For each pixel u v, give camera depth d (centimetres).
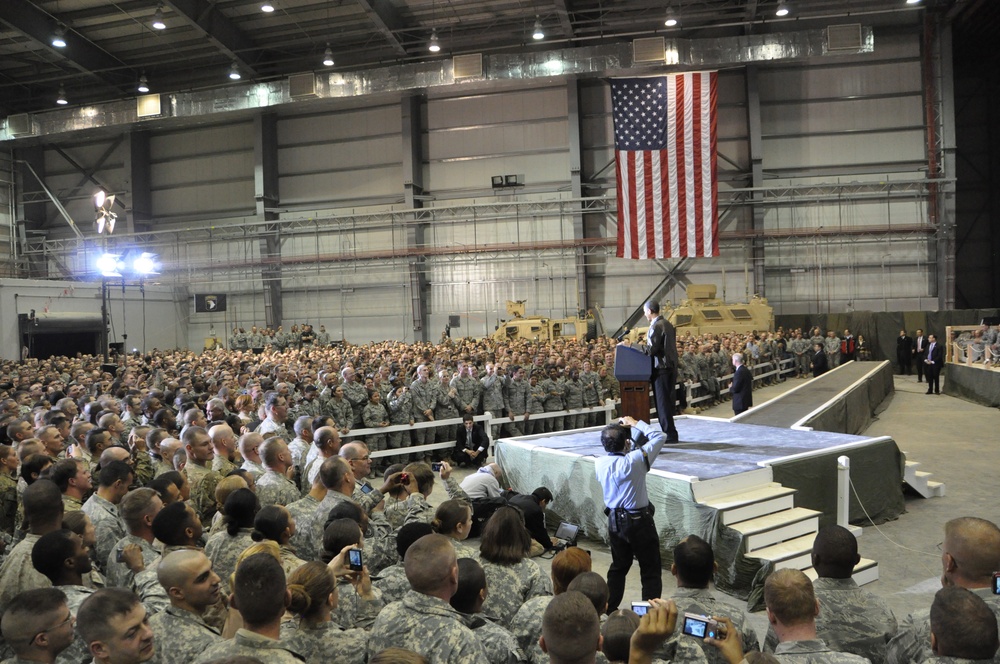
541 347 2417
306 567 344
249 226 3725
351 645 340
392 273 3650
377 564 526
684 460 887
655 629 252
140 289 3712
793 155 3300
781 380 2819
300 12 3152
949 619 281
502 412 1502
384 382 1520
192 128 3850
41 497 449
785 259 3341
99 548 538
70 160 3944
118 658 295
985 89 3434
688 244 2858
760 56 2944
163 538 447
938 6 3091
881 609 420
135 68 3553
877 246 3259
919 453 1382
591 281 3472
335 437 721
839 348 2873
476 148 3525
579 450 1000
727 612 400
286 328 3797
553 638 259
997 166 3400
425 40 3294
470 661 321
